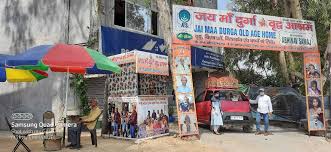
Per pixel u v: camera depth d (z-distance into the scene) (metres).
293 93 16.80
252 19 12.98
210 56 20.98
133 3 17.62
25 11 17.27
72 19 15.97
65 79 15.56
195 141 11.37
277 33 13.25
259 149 10.59
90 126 10.70
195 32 12.14
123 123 11.87
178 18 12.02
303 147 11.10
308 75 13.63
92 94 15.64
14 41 17.38
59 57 9.35
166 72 12.23
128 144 10.93
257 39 12.93
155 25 19.16
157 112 12.08
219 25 12.48
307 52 13.69
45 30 16.52
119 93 12.09
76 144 10.35
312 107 13.51
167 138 11.67
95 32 15.30
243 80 31.03
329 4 18.36
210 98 14.24
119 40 15.79
